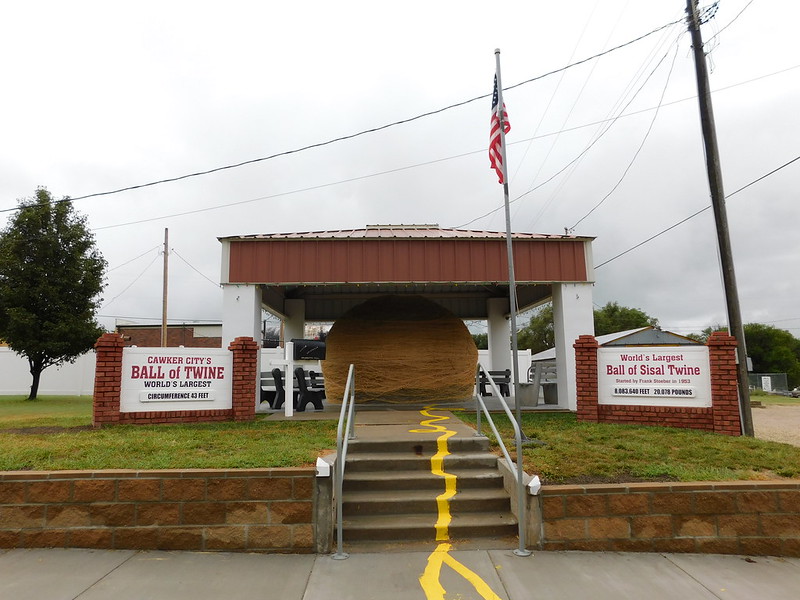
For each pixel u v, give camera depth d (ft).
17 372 100.17
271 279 43.42
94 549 17.11
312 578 15.11
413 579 15.02
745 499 17.57
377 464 22.02
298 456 20.26
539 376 45.70
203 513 17.26
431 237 44.24
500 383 52.21
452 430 27.22
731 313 34.91
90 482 17.37
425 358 41.37
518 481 17.40
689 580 15.10
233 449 22.18
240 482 17.37
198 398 32.37
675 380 31.09
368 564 16.15
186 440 24.34
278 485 17.34
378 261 43.83
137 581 14.78
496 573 15.44
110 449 21.62
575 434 27.71
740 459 21.75
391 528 18.22
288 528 17.19
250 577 15.15
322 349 51.80
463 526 18.38
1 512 17.25
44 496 17.33
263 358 81.00
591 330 44.14
